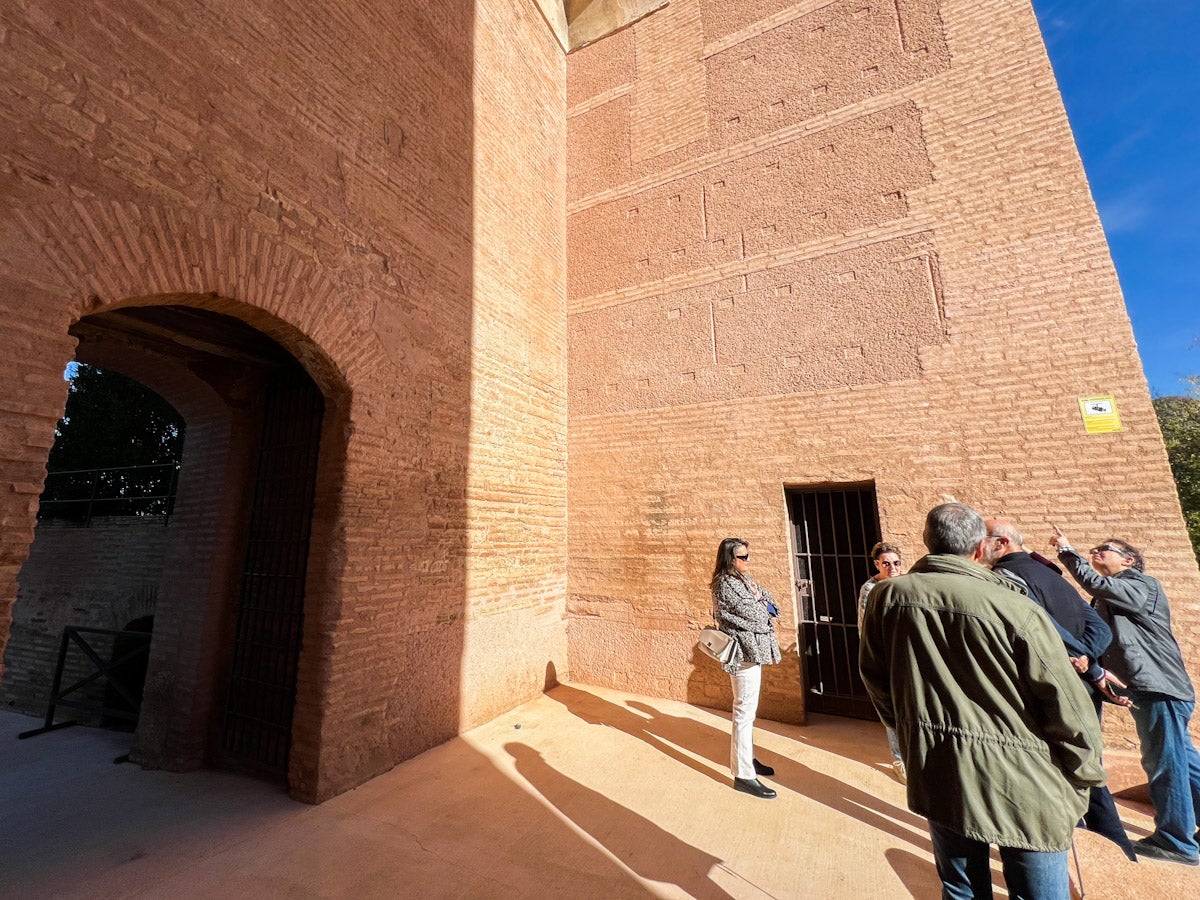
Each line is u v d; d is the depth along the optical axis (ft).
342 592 12.19
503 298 19.31
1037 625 5.90
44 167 7.98
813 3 20.58
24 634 24.23
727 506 18.86
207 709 14.53
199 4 10.39
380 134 14.52
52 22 8.26
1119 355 14.48
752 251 20.01
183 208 9.71
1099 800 9.68
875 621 7.08
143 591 21.70
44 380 7.77
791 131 20.10
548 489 20.84
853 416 17.35
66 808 11.81
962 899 6.31
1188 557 13.08
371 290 13.67
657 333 21.30
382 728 13.04
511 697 17.72
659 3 24.07
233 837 10.30
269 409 16.12
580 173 24.58
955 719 6.05
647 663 19.42
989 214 16.53
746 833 10.50
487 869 9.36
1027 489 14.87
